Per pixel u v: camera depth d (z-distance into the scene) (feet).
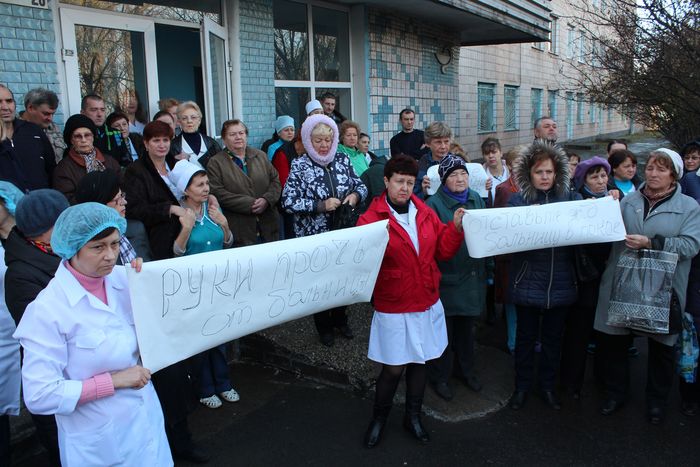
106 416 6.39
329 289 9.30
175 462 10.09
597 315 11.76
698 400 11.79
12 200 8.79
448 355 12.30
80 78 15.84
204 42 18.28
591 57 35.73
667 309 10.68
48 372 6.04
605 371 11.98
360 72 26.30
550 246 11.06
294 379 13.53
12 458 10.23
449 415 11.73
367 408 12.09
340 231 9.30
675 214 10.92
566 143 75.51
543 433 11.13
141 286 6.95
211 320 7.83
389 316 10.21
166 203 11.22
